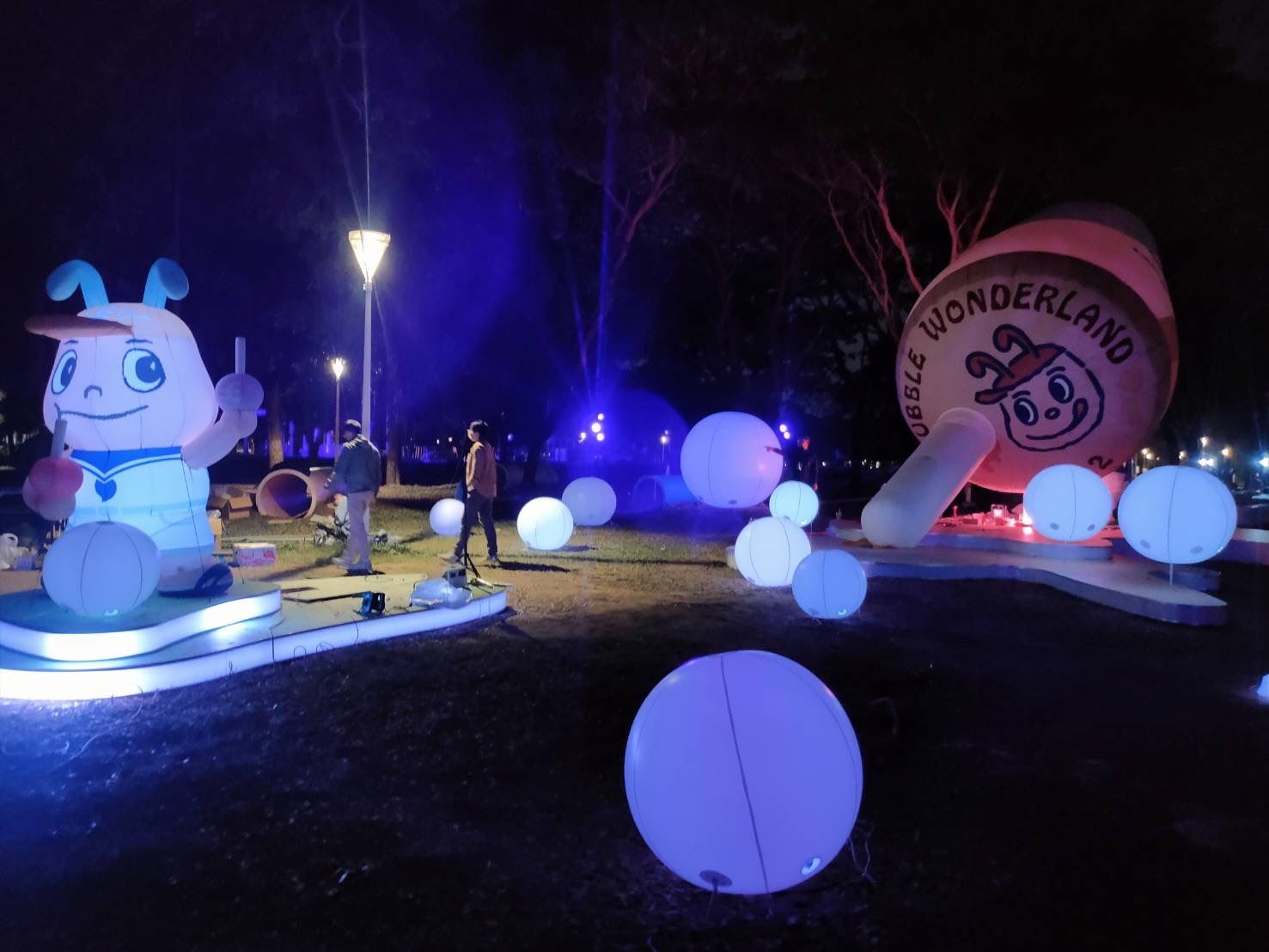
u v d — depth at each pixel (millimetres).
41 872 3988
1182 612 9383
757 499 15477
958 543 13586
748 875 3393
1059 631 9117
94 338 7648
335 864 4102
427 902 3789
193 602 7688
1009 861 4277
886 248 25578
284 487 18562
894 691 6977
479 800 4844
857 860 4266
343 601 9141
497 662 7562
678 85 20312
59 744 5516
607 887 3955
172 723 5902
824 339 33938
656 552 14617
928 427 15258
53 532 13094
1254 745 5902
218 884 3904
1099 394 13469
